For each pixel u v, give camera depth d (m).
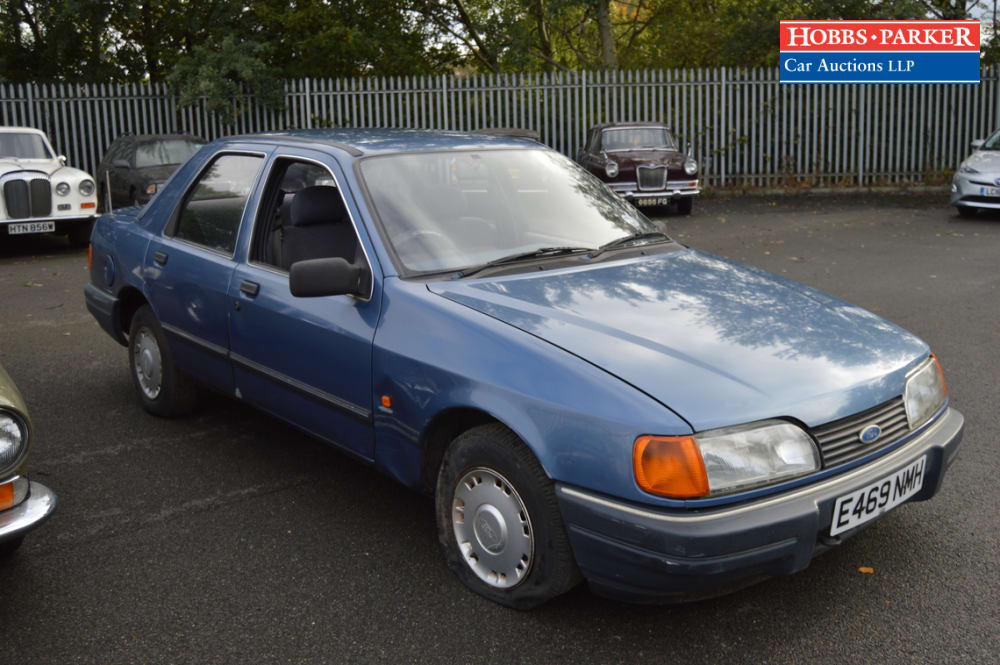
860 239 12.77
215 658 2.97
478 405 3.09
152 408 5.38
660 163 16.36
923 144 19.97
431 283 3.55
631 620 3.16
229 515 4.07
